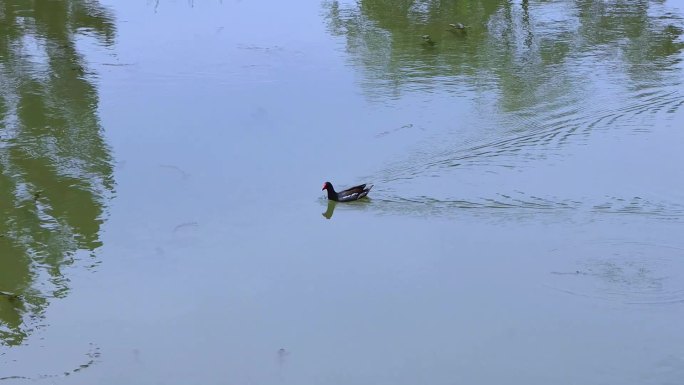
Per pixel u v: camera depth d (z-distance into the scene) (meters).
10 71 35.78
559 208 26.48
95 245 24.45
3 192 27.08
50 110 32.59
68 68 36.19
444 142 30.34
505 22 42.69
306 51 38.41
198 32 40.66
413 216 26.25
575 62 37.56
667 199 26.83
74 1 44.66
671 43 39.62
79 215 25.80
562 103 33.34
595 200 26.81
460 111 32.69
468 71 36.53
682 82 35.28
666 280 22.73
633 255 23.92
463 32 40.59
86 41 39.28
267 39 39.81
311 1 45.56
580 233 25.12
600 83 35.28
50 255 23.92
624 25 42.09
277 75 35.84
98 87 34.56
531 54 38.50
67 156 29.36
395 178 28.28
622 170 28.52
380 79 35.56
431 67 36.94
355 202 26.80
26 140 30.33
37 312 21.50
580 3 45.34
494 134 30.91
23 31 40.25
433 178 28.12
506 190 27.52
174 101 33.41
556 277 22.95
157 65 36.69
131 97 33.72
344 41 39.66
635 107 32.91
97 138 30.56
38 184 27.62
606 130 31.27
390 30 41.31
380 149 29.94
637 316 21.19
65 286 22.58
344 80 35.44
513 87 34.84
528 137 30.67
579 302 21.81
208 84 34.94
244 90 34.41
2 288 22.42
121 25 41.47
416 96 33.94
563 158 29.39
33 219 25.77
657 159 29.17
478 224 25.72
